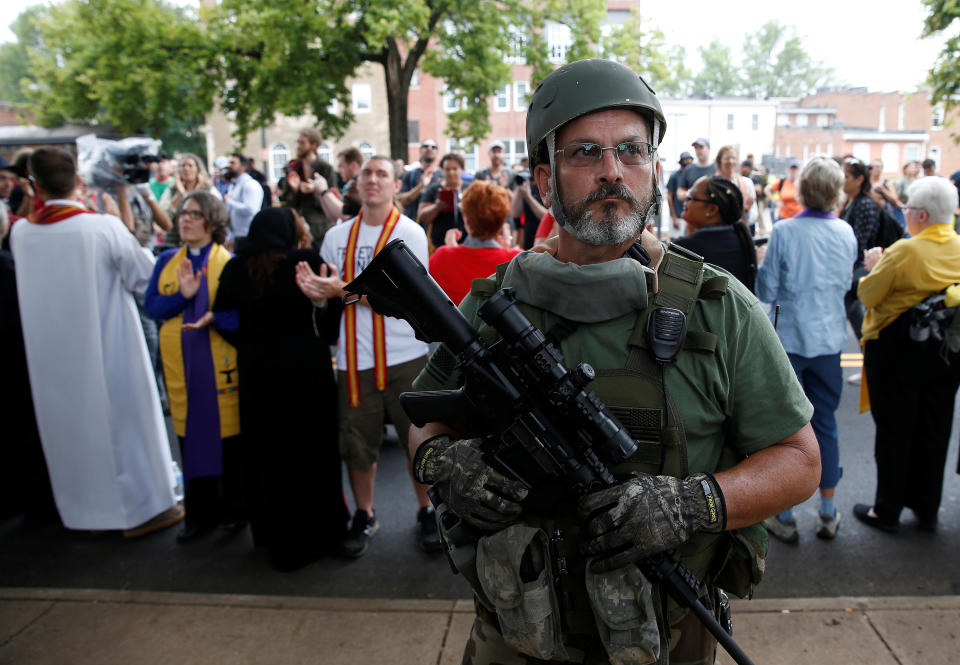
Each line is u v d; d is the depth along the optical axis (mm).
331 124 17156
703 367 1208
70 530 3756
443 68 16531
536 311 1295
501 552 1201
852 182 5148
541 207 6078
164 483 3730
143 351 3621
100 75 17406
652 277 1255
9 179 5344
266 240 3154
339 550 3369
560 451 1165
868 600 2730
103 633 2723
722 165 6590
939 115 44312
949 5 11852
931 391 3262
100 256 3408
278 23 15539
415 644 2592
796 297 3307
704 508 1122
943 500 3775
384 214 3270
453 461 1233
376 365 3221
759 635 2557
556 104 1239
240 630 2711
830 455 3344
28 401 3811
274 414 3131
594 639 1267
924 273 3047
